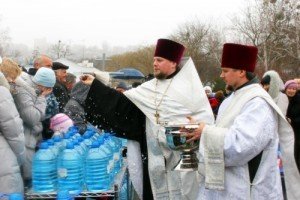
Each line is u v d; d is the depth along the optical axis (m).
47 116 5.29
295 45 34.41
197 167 3.72
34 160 4.41
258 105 3.38
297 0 35.19
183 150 3.70
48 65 6.73
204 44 46.41
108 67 48.38
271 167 3.43
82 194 4.36
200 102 4.77
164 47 4.79
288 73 34.56
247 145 3.29
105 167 4.52
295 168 3.59
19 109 4.66
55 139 4.62
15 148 4.35
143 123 4.92
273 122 3.43
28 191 4.41
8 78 4.68
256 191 3.40
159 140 4.69
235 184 3.41
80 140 4.69
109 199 4.75
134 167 4.93
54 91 6.63
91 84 4.88
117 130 4.88
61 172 4.36
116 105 4.87
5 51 31.03
